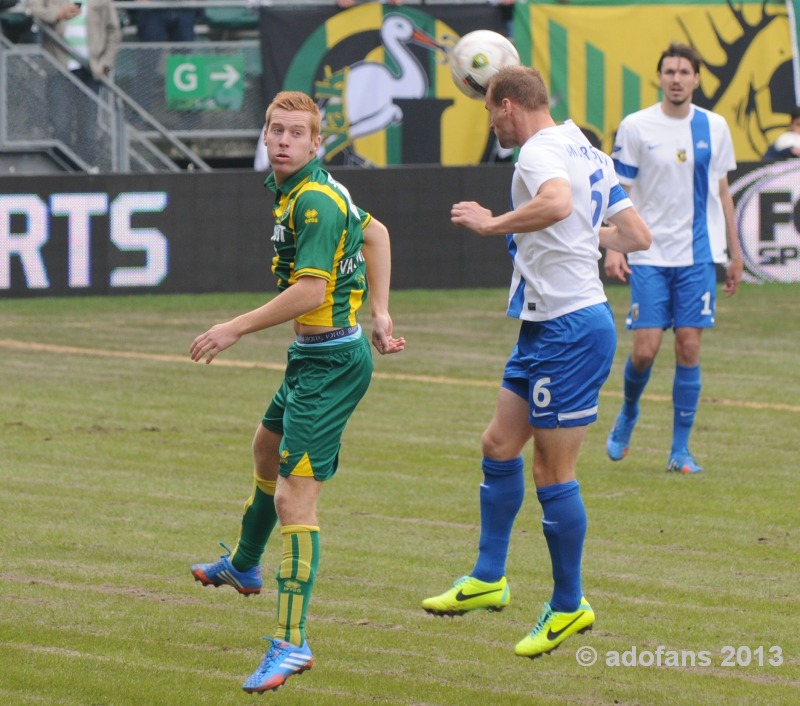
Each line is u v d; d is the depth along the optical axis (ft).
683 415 85.35
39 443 91.91
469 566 64.44
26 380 117.70
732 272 91.30
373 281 53.83
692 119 86.79
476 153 188.65
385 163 187.83
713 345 139.33
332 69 187.21
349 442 93.35
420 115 187.83
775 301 169.48
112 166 182.91
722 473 84.99
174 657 51.57
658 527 71.87
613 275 84.84
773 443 94.17
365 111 187.21
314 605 58.44
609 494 79.25
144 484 80.59
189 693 47.57
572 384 51.11
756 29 190.29
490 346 138.31
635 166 86.63
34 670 49.60
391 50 187.21
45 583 60.90
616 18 189.37
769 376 121.49
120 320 154.92
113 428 97.30
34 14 182.39
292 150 48.65
